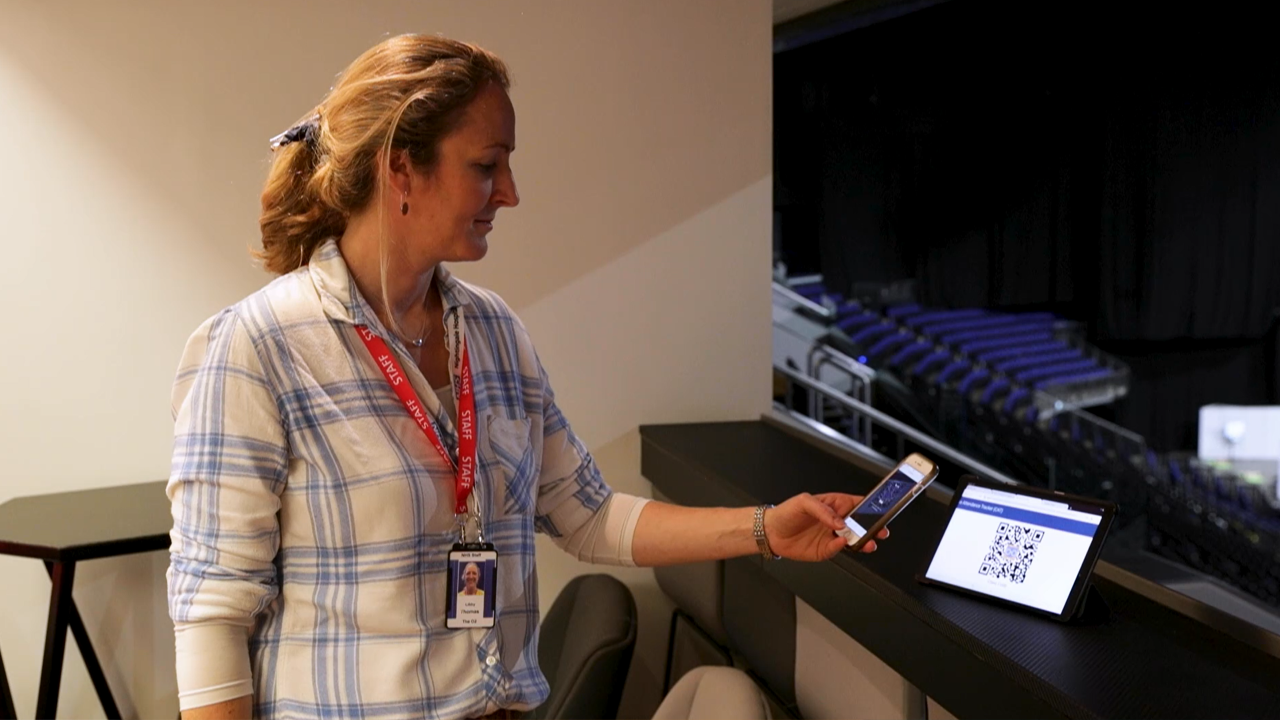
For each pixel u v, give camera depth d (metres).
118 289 2.58
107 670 2.68
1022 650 1.19
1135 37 7.62
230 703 1.01
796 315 8.12
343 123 1.06
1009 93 8.23
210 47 2.57
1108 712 1.02
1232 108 7.34
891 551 1.60
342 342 1.09
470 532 1.13
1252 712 1.02
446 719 1.08
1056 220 8.28
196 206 2.59
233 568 1.01
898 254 8.70
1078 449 8.76
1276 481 8.00
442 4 2.69
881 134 8.51
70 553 2.12
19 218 2.52
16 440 2.56
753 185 2.93
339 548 1.06
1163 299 7.94
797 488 2.09
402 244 1.09
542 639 2.32
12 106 2.50
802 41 5.57
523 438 1.23
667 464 2.57
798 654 2.06
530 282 2.81
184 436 1.03
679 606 2.78
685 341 2.93
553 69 2.78
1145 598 1.39
